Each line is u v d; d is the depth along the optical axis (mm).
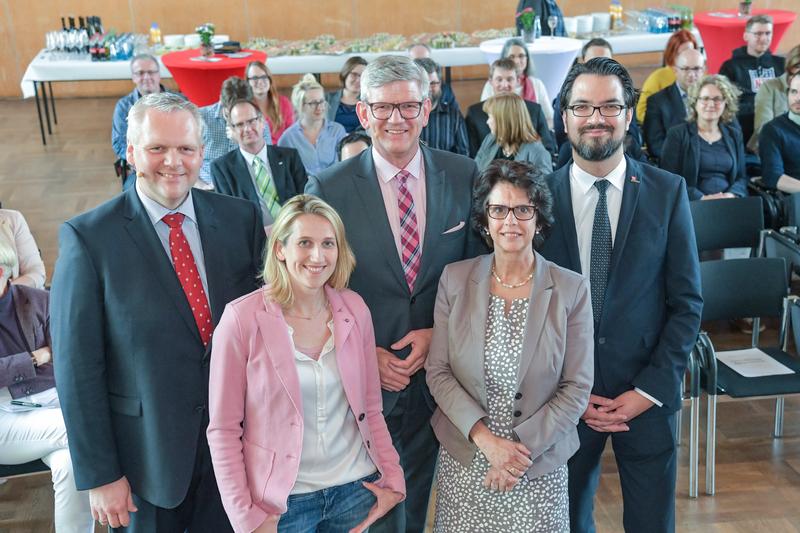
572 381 2197
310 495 2047
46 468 2734
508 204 2135
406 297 2426
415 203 2447
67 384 2008
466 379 2250
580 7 10562
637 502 2545
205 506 2293
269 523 1978
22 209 6508
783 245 3977
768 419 3809
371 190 2408
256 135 4203
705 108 4652
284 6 10320
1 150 8250
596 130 2232
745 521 3102
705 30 8156
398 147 2303
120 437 2127
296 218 1964
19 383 2748
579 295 2205
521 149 4402
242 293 2248
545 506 2213
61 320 2012
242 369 1977
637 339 2391
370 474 2133
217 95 7367
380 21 10508
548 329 2176
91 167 7609
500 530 2227
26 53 10242
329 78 10352
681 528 3074
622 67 2240
